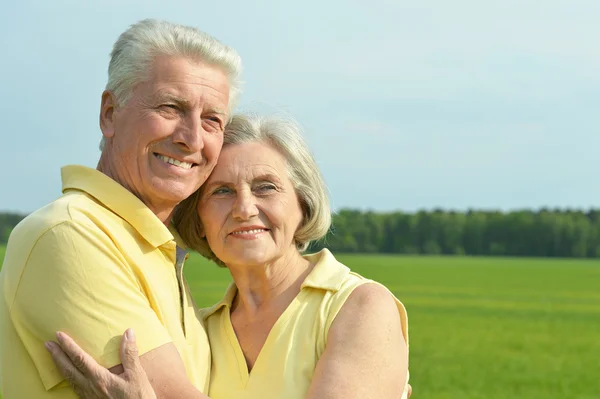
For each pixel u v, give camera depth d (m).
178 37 3.99
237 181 4.10
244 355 4.14
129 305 3.68
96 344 3.58
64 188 4.02
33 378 3.66
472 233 141.38
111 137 4.08
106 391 3.50
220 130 4.12
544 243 140.50
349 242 138.62
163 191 3.98
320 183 4.31
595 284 62.47
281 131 4.21
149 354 3.64
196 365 4.04
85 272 3.63
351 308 3.95
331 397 3.68
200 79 3.99
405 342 4.02
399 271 72.50
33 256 3.65
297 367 3.92
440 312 36.72
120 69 3.98
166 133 3.94
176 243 4.34
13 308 3.66
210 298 32.22
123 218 3.93
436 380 18.23
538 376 19.19
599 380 18.81
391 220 140.25
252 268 4.17
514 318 34.62
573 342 26.66
